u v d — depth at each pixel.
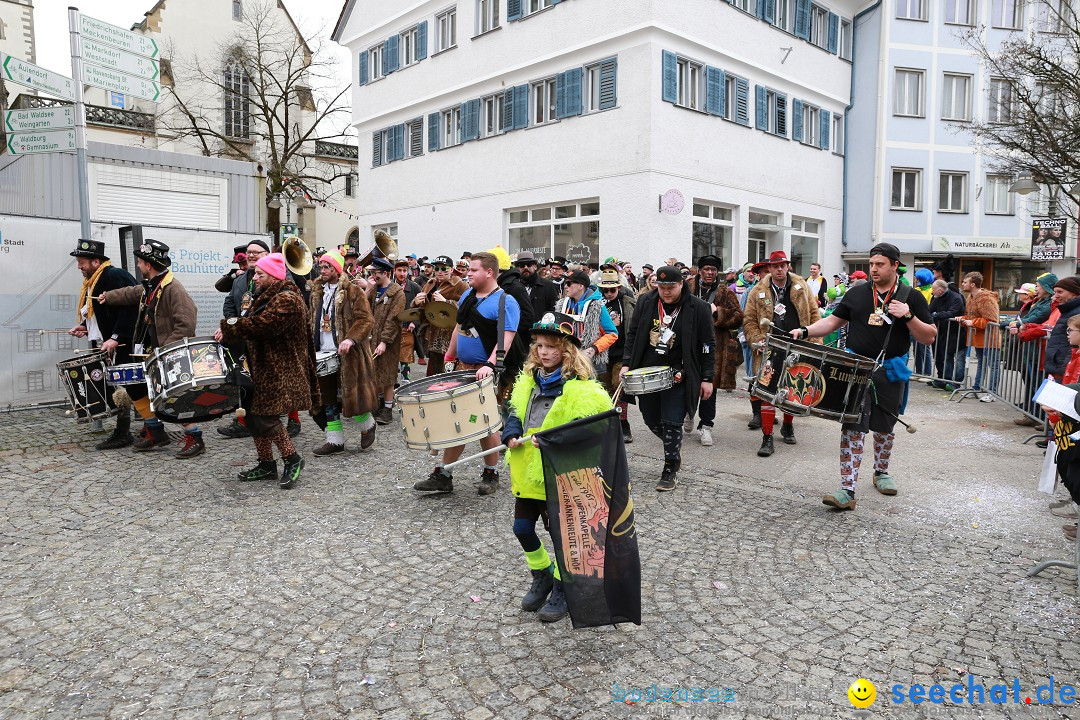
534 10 18.95
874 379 5.42
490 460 5.67
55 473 6.16
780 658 3.29
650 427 6.27
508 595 3.94
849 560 4.41
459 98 21.41
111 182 10.77
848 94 23.20
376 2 24.36
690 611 3.75
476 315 6.11
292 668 3.22
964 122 21.72
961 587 4.02
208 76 34.38
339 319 6.95
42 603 3.82
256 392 5.68
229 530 4.89
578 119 17.97
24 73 7.55
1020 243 23.80
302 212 36.47
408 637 3.49
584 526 3.32
